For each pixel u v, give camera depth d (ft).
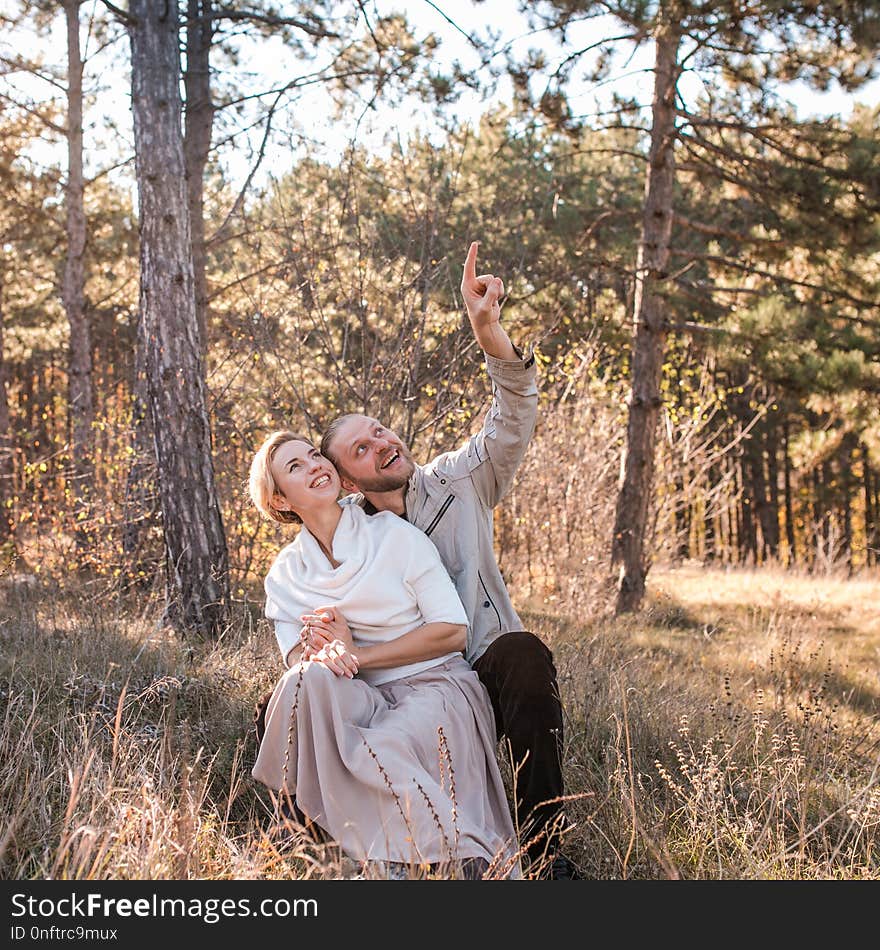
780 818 11.05
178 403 20.30
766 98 32.35
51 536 27.55
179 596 19.83
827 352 32.04
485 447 10.77
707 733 13.67
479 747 9.37
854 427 38.11
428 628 9.66
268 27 33.30
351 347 25.66
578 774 11.64
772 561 55.47
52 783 10.02
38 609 20.24
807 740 13.38
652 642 25.82
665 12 28.04
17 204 41.04
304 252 25.12
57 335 58.03
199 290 30.63
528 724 9.25
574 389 35.14
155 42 20.89
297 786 9.02
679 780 12.12
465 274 10.41
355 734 8.91
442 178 27.02
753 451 81.25
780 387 32.22
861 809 10.91
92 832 7.95
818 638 25.95
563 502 33.47
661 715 14.57
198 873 8.25
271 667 15.26
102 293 46.78
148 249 20.54
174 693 11.73
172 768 9.82
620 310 36.06
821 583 44.96
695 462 39.65
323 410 26.30
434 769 8.92
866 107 32.81
